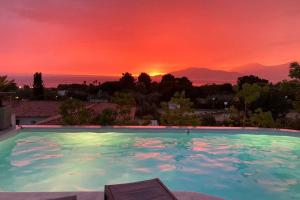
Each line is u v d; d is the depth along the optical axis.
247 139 8.95
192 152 8.12
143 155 7.92
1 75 10.06
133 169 6.88
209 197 3.53
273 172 6.65
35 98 47.94
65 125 9.96
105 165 7.14
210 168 6.93
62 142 8.97
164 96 45.72
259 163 7.24
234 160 7.45
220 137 9.09
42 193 3.74
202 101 46.88
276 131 8.77
